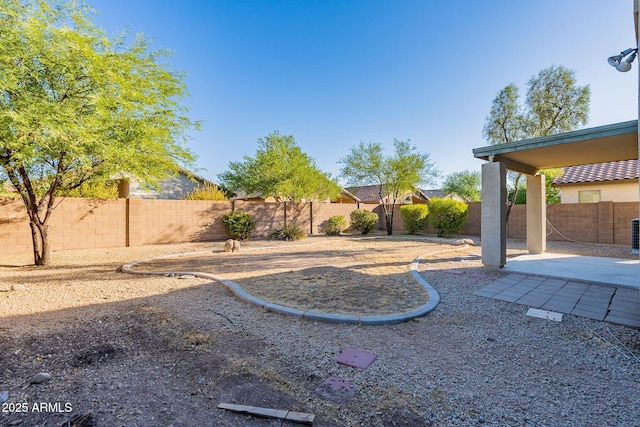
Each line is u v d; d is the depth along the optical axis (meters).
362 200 27.20
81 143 6.17
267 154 17.98
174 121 8.12
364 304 4.57
